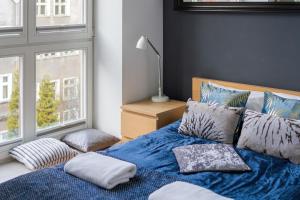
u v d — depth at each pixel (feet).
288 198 7.56
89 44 13.30
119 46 12.77
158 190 7.18
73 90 13.33
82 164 8.28
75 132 13.12
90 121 13.84
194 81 13.07
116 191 7.63
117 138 13.16
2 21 11.09
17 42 11.34
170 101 13.47
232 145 10.28
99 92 13.58
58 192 7.50
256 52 11.94
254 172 8.68
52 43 12.28
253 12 11.75
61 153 11.47
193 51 13.25
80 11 13.01
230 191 7.80
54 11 12.29
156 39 13.73
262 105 10.93
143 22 13.20
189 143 10.32
